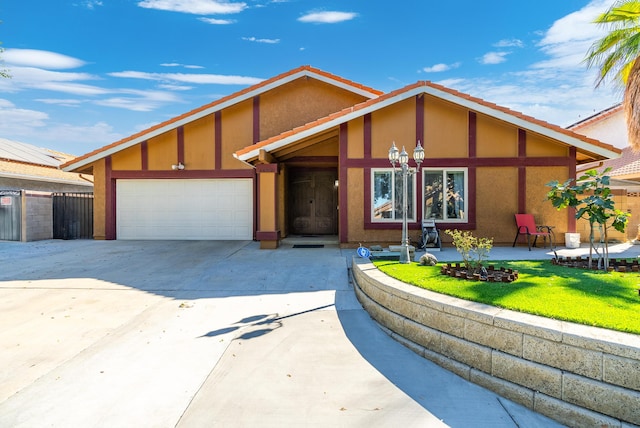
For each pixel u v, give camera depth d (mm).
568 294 4105
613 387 2639
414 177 10586
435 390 3264
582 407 2762
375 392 3211
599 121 18656
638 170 13969
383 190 10719
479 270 5406
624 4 9258
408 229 10578
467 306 3645
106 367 3623
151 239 13477
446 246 10602
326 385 3320
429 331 3898
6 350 4004
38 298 5973
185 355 3902
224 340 4312
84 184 19328
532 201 10508
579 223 11219
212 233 13383
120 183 13555
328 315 5207
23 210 13242
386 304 4734
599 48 10227
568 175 10391
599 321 3119
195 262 8883
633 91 9555
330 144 12805
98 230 13594
